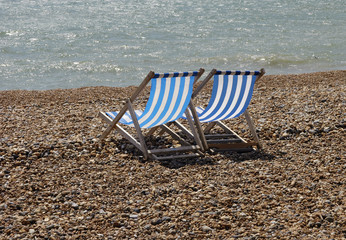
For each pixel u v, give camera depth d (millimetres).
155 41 21500
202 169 5633
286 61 17594
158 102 5941
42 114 8531
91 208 4590
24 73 15758
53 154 5980
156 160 5918
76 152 6105
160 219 4332
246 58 18000
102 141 6539
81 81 14852
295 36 22719
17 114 8562
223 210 4496
